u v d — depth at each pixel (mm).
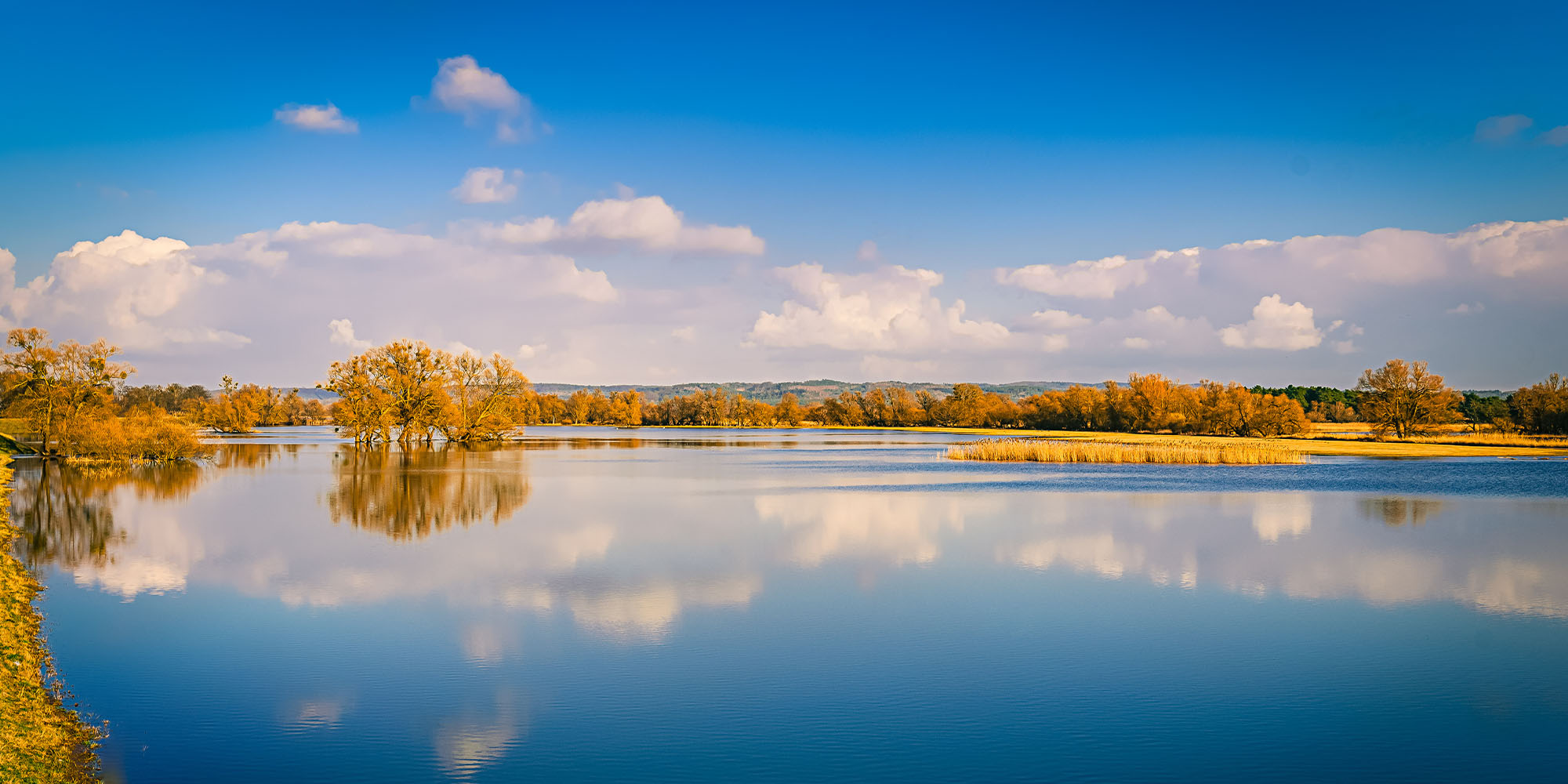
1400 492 59969
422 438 127062
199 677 19250
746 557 33719
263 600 26297
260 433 191375
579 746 15672
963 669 20031
